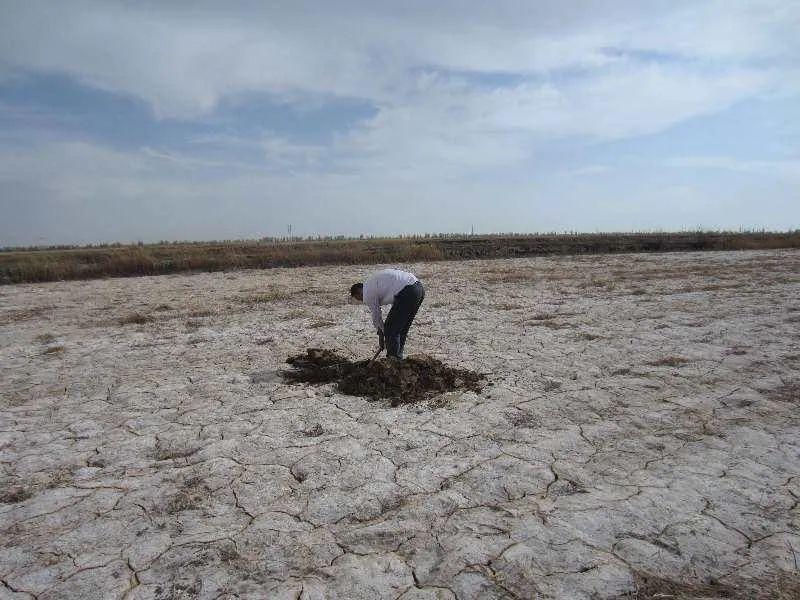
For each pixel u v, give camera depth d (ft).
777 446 15.80
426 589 10.02
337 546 11.47
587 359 25.52
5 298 52.90
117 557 11.29
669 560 10.68
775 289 46.70
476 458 15.46
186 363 26.96
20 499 13.92
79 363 27.61
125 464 15.76
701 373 22.89
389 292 21.90
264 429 17.95
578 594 9.78
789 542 11.17
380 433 17.39
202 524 12.45
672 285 51.67
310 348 27.43
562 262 82.07
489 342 29.43
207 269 77.00
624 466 14.78
